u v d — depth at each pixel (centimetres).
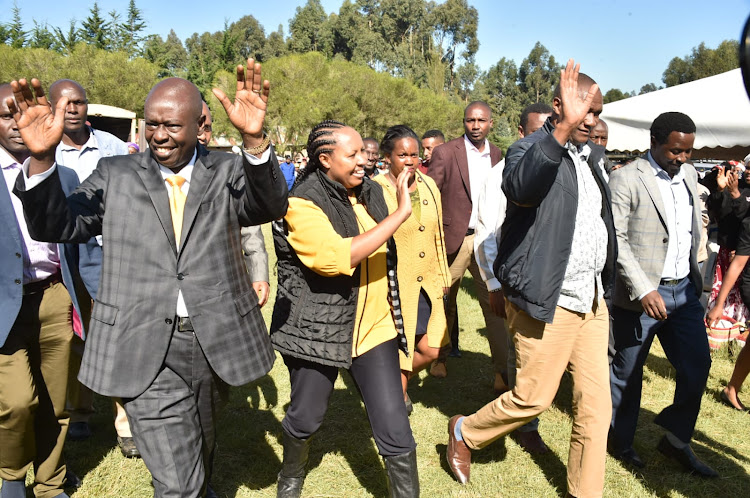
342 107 3238
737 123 659
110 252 231
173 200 240
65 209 213
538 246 273
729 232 482
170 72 4938
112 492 320
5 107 275
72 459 355
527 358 289
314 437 389
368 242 248
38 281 290
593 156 294
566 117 240
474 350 575
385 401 265
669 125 331
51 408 297
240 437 384
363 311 269
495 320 457
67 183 304
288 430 287
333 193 270
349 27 9500
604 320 294
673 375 505
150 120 225
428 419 416
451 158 502
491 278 361
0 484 321
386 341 274
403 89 3681
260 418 416
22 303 284
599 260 288
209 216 238
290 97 3048
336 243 249
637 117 716
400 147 376
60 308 295
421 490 327
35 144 199
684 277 344
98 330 231
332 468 351
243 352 244
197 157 248
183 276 233
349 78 3428
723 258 553
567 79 242
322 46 9719
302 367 273
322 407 280
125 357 229
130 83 2872
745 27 87
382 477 341
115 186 232
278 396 452
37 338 290
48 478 298
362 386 272
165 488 230
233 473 345
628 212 339
